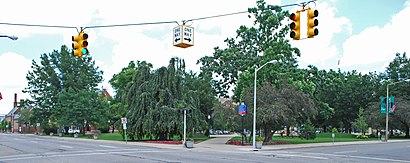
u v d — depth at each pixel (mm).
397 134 90875
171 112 41469
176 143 38719
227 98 63656
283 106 37375
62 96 70438
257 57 57094
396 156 26797
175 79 44000
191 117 42375
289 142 43344
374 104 70562
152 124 41375
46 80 82125
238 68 59344
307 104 39531
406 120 64250
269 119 36688
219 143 41188
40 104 82062
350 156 26312
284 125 40031
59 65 82812
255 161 20344
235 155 25203
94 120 70812
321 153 29047
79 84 80500
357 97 78625
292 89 39969
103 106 72250
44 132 89438
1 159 20453
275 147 35375
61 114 73500
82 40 17469
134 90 44469
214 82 63938
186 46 15016
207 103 56781
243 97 40125
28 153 25094
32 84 82875
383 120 66438
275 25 55906
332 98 80938
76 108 68500
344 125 83750
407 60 79750
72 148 30719
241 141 41812
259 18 56531
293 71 51156
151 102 42531
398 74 78125
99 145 36000
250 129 40938
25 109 113438
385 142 51219
